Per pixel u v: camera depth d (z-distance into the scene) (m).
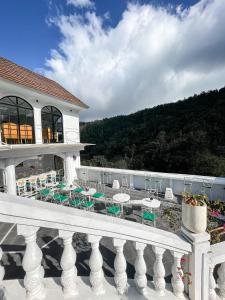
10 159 9.53
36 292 1.50
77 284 1.74
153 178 11.41
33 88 10.30
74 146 14.67
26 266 1.41
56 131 13.92
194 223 1.81
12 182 9.62
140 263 1.83
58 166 18.11
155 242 1.82
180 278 1.91
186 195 2.06
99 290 1.67
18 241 5.18
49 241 5.21
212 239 2.52
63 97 13.68
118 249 1.74
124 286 1.76
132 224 1.81
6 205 1.28
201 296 1.90
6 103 9.97
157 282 1.89
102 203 9.30
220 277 2.10
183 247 1.84
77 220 1.51
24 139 11.09
